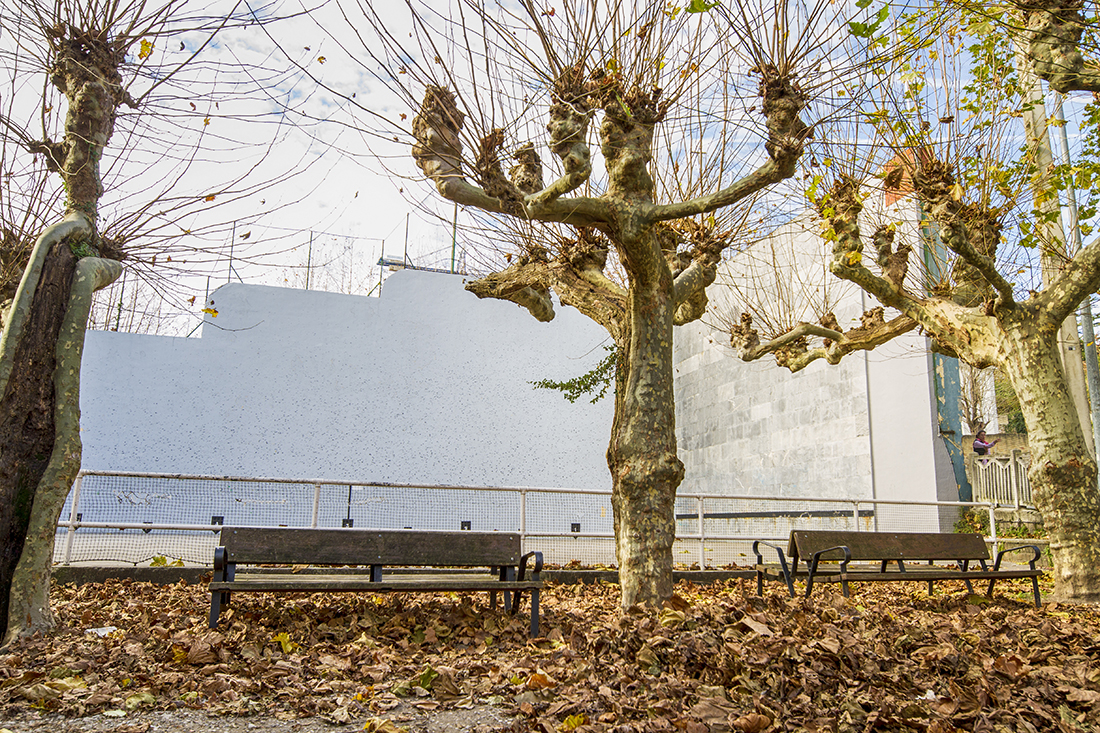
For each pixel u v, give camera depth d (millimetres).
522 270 8625
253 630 4875
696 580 9094
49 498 4895
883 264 9750
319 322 18266
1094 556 7543
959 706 3383
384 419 18359
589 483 19641
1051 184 8320
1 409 4812
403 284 19109
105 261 5445
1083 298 7980
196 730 3146
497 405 19328
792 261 15570
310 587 4934
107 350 16609
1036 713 3285
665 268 6199
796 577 6922
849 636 4242
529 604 6926
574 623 5621
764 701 3365
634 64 5965
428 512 18094
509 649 4828
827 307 13070
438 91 5977
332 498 17328
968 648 4336
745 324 11820
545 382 7602
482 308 19703
